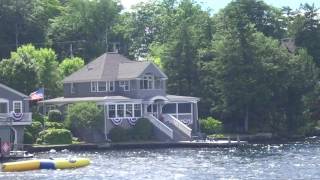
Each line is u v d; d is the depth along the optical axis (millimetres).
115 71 194125
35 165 123125
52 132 163875
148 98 188125
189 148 166250
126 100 183000
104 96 191500
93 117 172750
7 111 164750
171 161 134000
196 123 194250
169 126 182000
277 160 134375
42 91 168750
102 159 139125
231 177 109438
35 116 172750
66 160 124500
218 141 172125
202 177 109750
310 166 123188
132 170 119938
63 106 187500
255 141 192625
